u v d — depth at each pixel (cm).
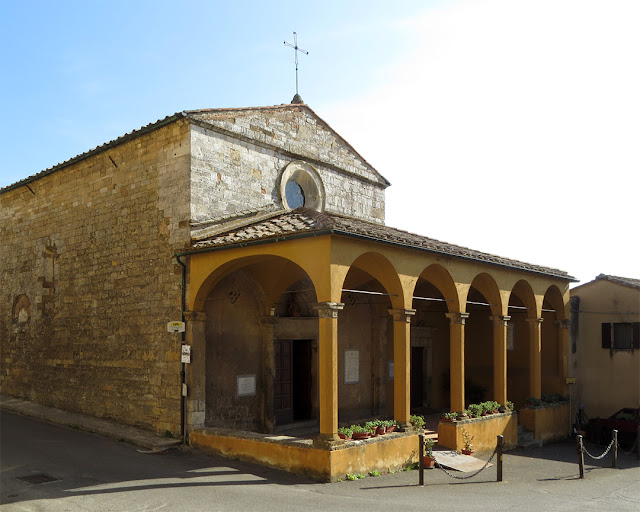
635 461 1480
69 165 1706
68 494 915
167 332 1362
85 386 1585
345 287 1553
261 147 1556
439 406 2034
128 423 1440
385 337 1789
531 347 1742
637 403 1825
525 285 1719
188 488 960
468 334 2092
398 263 1218
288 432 1508
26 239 1883
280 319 1525
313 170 1720
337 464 1037
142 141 1480
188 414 1291
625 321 1872
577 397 1931
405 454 1192
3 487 949
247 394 1430
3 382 1936
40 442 1295
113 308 1519
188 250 1298
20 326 1880
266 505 871
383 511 857
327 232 1045
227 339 1395
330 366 1052
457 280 1401
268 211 1523
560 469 1337
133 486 969
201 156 1383
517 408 1973
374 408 1745
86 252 1628
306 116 1725
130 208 1498
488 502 951
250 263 1284
